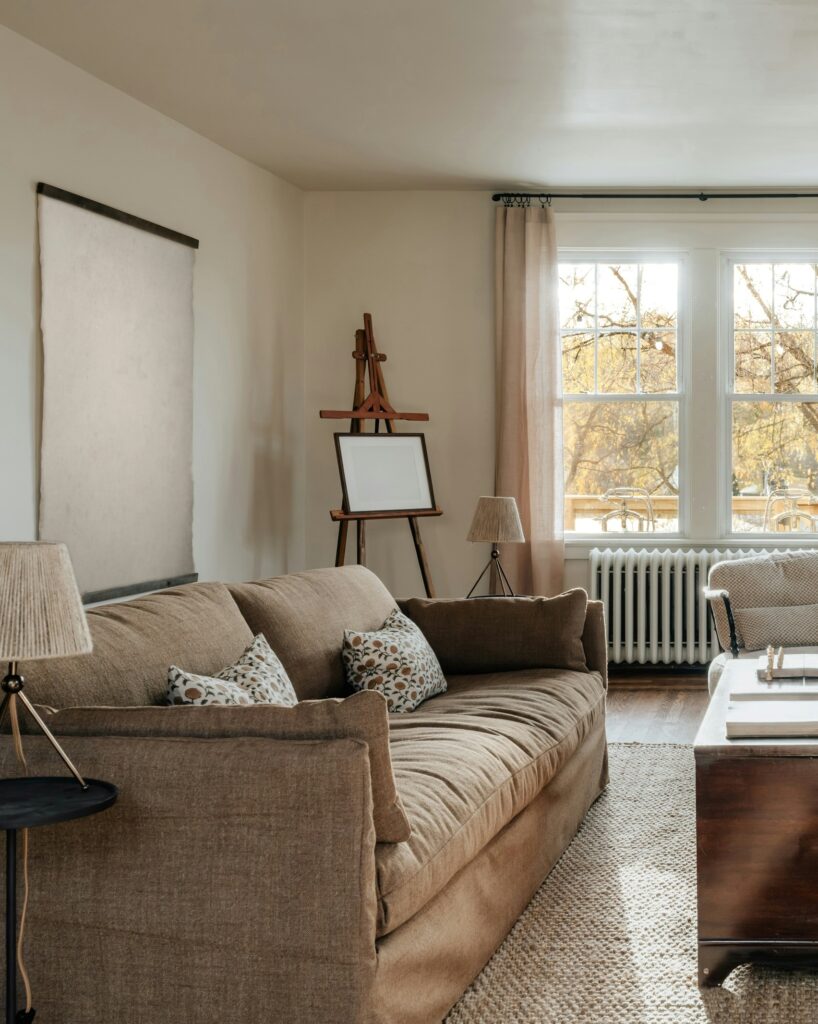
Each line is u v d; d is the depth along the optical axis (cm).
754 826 254
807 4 377
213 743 207
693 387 648
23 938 211
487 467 649
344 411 624
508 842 286
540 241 638
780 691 315
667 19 391
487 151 562
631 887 317
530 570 642
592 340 662
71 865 210
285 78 454
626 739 497
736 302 658
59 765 212
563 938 282
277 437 621
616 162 583
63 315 425
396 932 214
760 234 641
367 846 197
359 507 583
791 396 654
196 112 497
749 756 255
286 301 630
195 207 528
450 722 326
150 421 487
